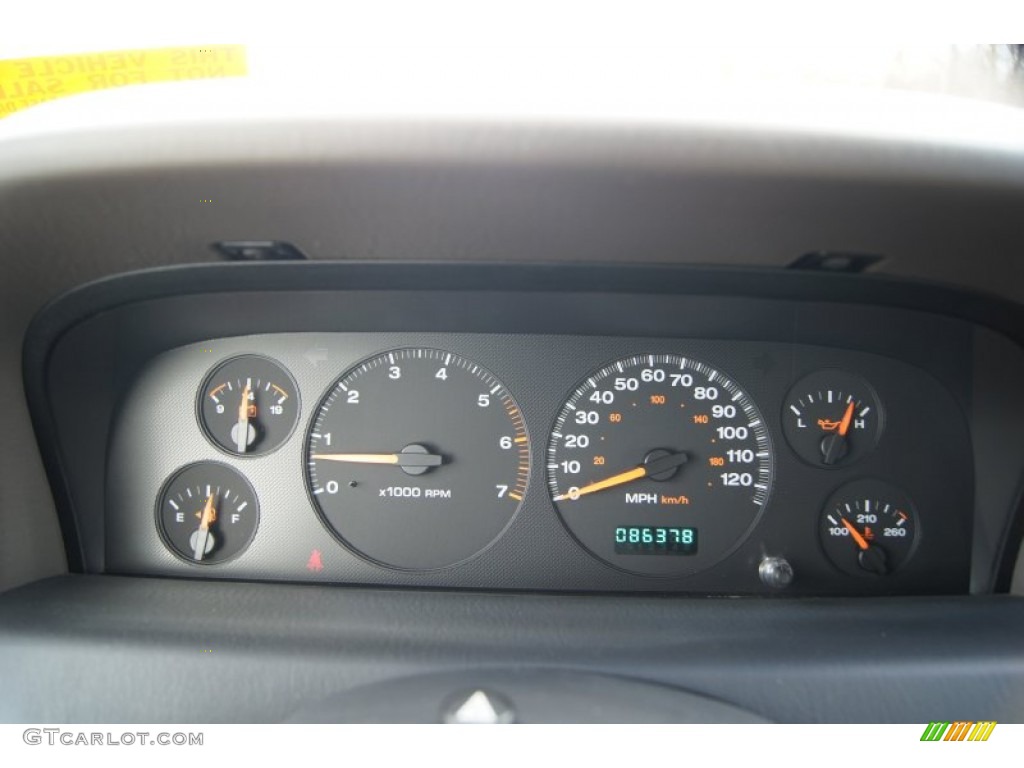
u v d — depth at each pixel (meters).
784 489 0.32
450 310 0.32
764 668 0.23
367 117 0.20
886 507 0.31
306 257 0.28
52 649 0.23
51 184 0.22
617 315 0.32
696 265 0.29
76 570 0.31
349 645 0.24
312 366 0.33
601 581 0.32
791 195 0.22
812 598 0.30
